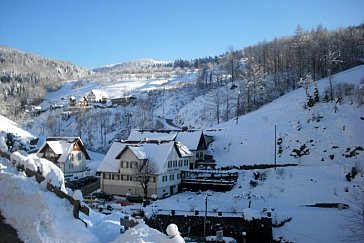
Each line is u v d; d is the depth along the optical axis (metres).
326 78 100.38
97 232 13.15
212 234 39.75
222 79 154.75
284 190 52.16
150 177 52.88
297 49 123.38
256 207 46.47
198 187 56.69
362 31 136.00
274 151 67.81
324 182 52.50
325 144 65.12
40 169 17.64
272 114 81.31
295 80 114.12
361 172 55.34
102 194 52.53
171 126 117.62
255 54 155.38
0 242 11.99
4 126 99.38
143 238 10.49
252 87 106.19
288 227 41.78
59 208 13.66
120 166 54.91
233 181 55.91
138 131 74.50
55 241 11.76
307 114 75.12
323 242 38.56
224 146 74.38
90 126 134.75
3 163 20.50
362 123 67.06
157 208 43.34
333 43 122.62
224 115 107.69
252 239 39.06
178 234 10.27
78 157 67.81
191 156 61.94
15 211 14.23
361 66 103.88
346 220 41.00
